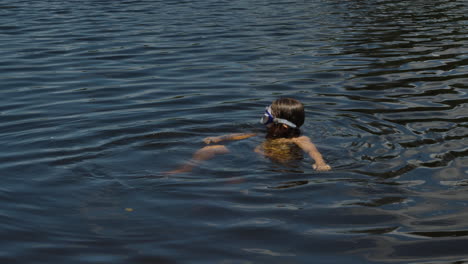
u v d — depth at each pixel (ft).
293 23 45.11
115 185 14.90
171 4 56.90
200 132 19.58
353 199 14.16
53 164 16.40
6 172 15.85
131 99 24.43
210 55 33.86
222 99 24.43
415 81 27.30
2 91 25.95
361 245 11.96
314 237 12.28
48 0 59.62
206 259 11.36
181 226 12.69
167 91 25.88
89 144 18.15
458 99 23.90
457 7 52.95
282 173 15.75
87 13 50.55
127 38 38.86
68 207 13.65
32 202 13.92
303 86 26.84
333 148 17.80
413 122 20.81
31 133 19.51
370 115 21.86
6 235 12.26
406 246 11.91
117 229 12.56
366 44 36.63
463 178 15.48
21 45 36.58
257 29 42.42
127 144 18.15
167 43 37.32
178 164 16.35
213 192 14.48
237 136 18.67
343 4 56.85
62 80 28.02
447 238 12.23
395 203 13.97
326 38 38.86
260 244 11.96
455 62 30.94
